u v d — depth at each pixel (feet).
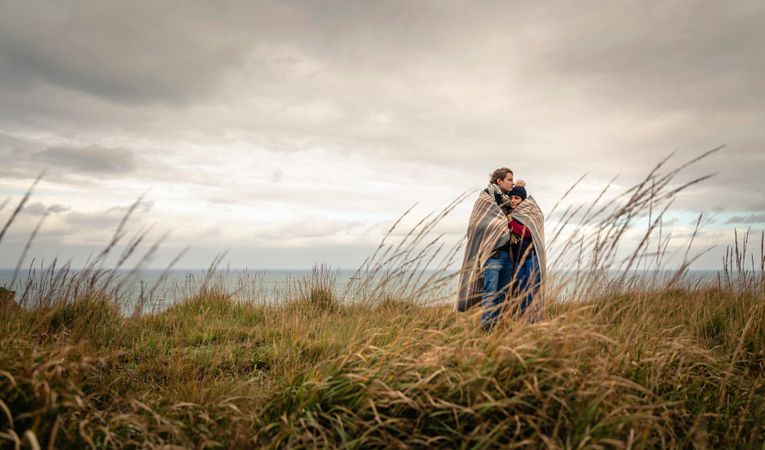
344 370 9.00
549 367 8.41
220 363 12.16
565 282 10.62
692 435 8.53
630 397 8.55
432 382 8.45
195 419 8.34
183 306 19.17
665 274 12.29
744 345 12.75
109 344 12.27
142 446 7.39
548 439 7.06
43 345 10.84
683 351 10.75
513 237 16.05
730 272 17.30
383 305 12.38
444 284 11.51
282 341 13.14
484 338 9.55
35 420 6.72
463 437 7.39
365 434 7.49
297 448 7.45
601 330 10.65
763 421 9.07
